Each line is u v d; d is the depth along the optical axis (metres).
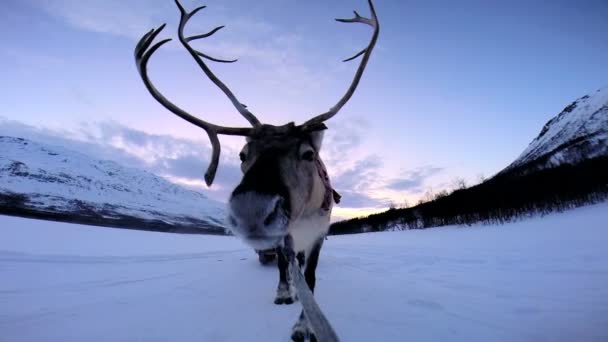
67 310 1.01
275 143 0.80
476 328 0.77
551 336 0.70
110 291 1.30
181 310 0.99
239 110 1.00
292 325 0.83
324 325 0.30
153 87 0.86
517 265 1.70
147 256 2.54
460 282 1.35
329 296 1.13
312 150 0.82
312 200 0.88
